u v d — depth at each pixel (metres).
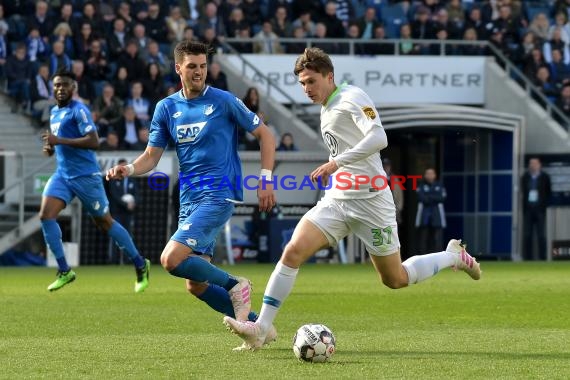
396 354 15.23
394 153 55.47
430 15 56.56
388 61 53.97
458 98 54.66
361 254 49.72
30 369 13.80
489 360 14.59
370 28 54.53
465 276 36.31
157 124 16.81
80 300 25.62
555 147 53.81
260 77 53.34
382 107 51.12
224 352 15.52
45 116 50.25
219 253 47.88
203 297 16.83
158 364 14.23
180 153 16.66
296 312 22.28
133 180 46.41
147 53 51.56
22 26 51.78
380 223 16.22
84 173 27.30
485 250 53.53
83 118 27.23
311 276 36.19
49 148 26.92
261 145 16.56
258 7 55.22
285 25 54.72
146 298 26.27
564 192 52.75
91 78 50.75
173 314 21.88
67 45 51.09
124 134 48.66
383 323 20.05
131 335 17.98
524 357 14.88
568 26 57.72
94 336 17.83
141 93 50.28
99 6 52.72
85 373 13.44
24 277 35.94
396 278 16.98
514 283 32.31
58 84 27.38
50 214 27.31
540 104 56.34
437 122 50.19
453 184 54.75
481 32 56.44
